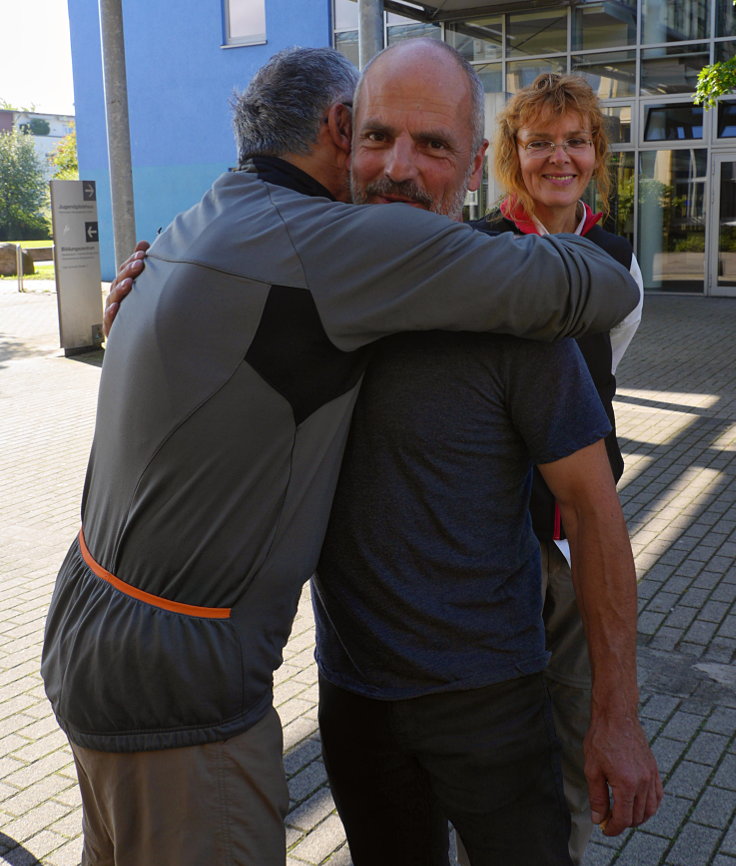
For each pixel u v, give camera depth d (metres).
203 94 20.86
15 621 4.52
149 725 1.47
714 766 3.17
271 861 1.56
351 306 1.44
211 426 1.44
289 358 1.43
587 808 2.38
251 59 20.09
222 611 1.48
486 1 16.19
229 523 1.45
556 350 1.51
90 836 1.68
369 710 1.71
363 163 1.62
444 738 1.64
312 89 1.61
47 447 7.95
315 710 3.61
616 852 2.78
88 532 1.62
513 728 1.64
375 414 1.54
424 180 1.60
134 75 21.53
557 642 2.30
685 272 16.91
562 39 16.77
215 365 1.44
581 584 1.62
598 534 1.58
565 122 2.33
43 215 58.44
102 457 1.58
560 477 1.58
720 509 5.78
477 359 1.51
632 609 1.60
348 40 18.81
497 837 1.66
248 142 1.64
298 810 3.00
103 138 22.42
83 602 1.55
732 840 2.81
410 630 1.60
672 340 12.35
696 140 16.31
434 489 1.55
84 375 11.29
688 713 3.50
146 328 1.49
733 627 4.20
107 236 22.86
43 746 3.45
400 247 1.42
